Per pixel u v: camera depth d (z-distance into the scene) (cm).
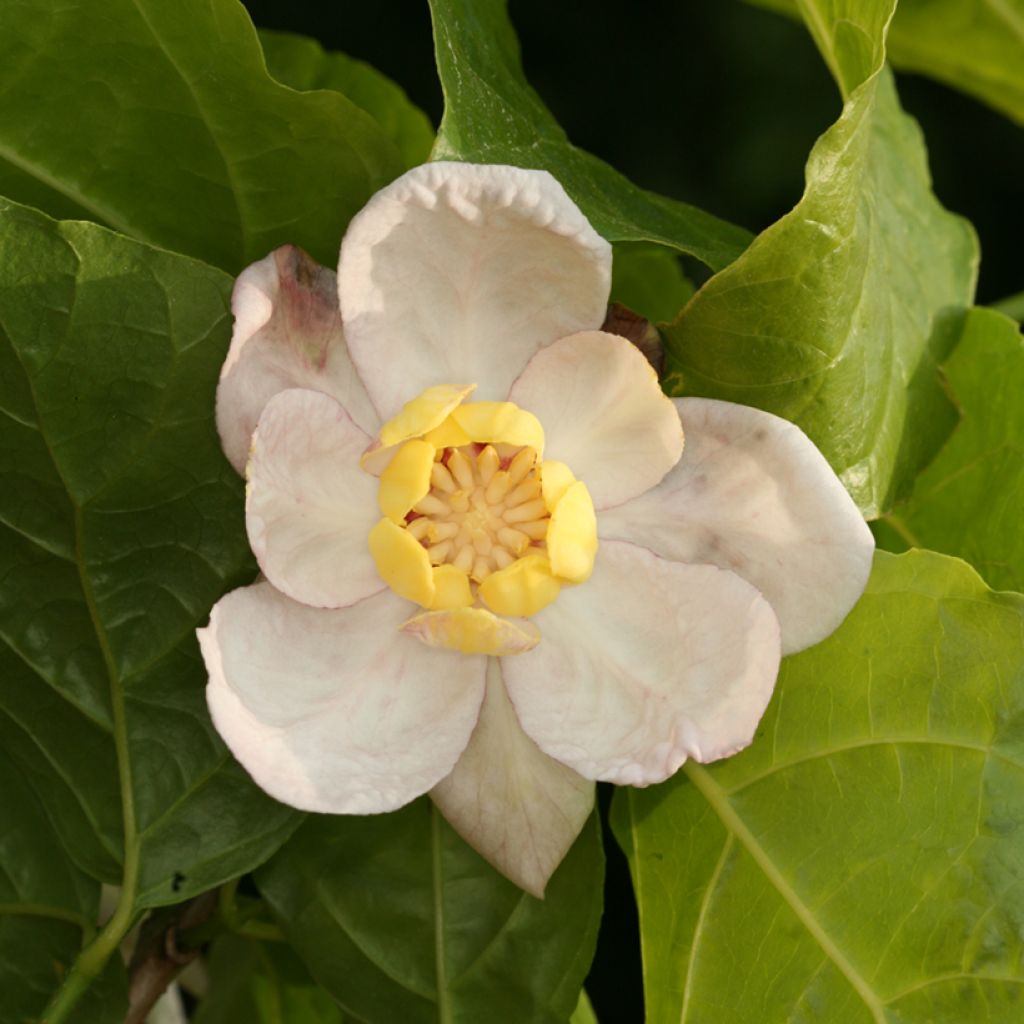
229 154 33
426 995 33
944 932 32
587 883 33
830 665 33
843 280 32
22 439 31
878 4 33
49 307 31
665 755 31
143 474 32
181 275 31
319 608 32
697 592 32
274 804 33
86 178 33
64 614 32
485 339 32
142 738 33
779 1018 33
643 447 32
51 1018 33
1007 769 32
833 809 33
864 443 33
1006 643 32
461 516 33
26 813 33
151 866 33
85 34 32
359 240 31
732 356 32
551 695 32
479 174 30
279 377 31
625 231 33
